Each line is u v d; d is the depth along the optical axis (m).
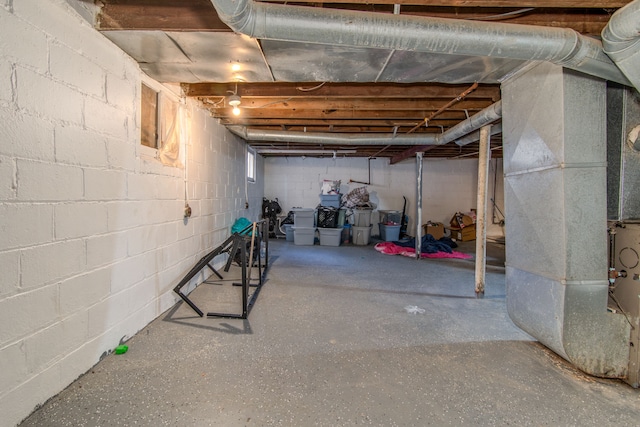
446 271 4.29
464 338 2.28
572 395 1.65
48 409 1.46
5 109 1.26
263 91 2.93
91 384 1.66
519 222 2.19
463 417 1.47
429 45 1.53
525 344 2.19
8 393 1.31
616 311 1.78
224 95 2.93
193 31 1.70
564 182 1.79
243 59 2.00
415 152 5.38
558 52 1.55
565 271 1.80
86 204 1.74
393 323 2.53
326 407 1.52
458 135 3.78
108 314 1.95
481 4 1.50
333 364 1.91
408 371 1.84
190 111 3.14
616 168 1.94
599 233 1.79
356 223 6.57
